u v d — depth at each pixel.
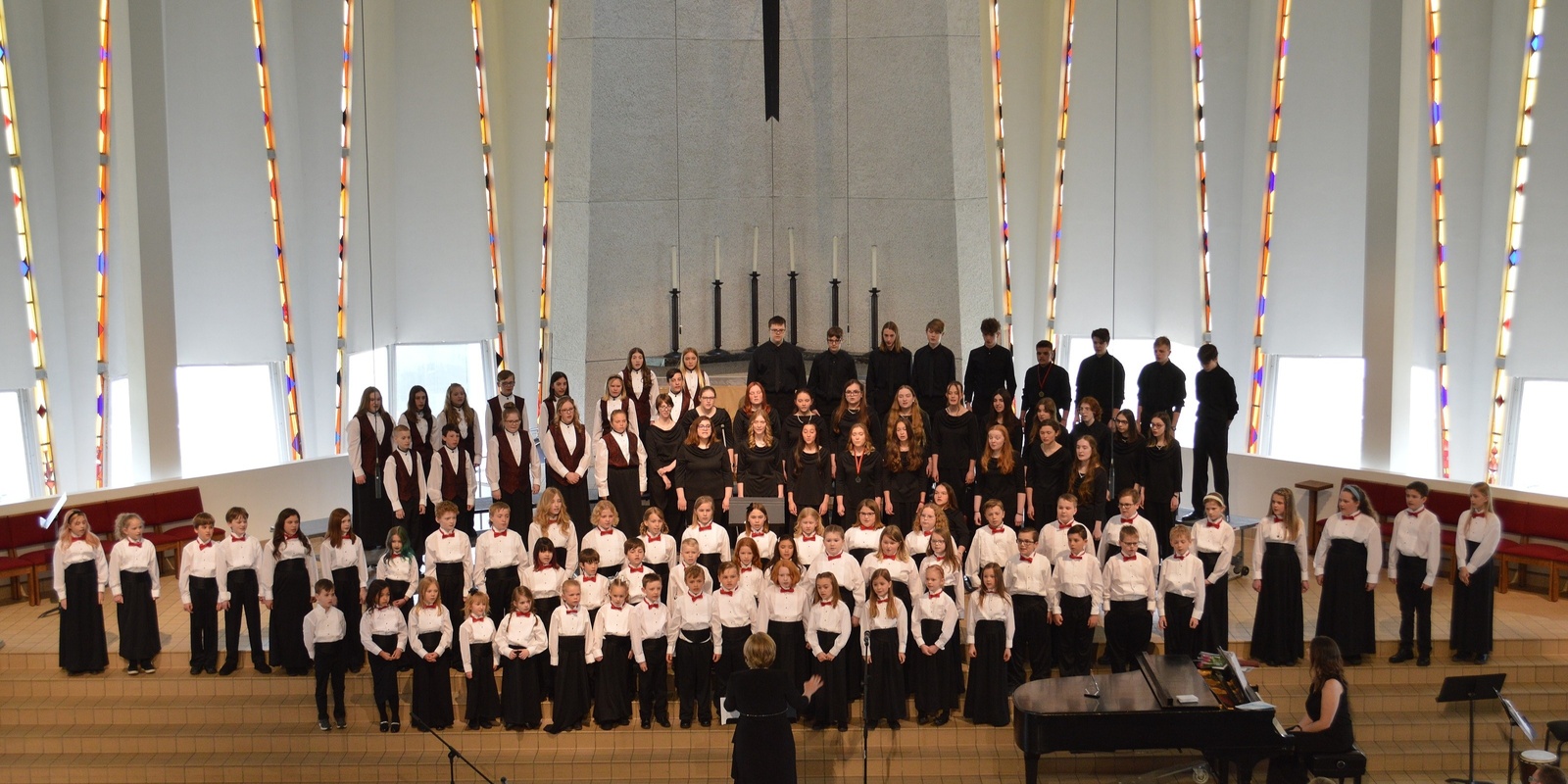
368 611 9.13
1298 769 8.22
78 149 12.02
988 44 13.88
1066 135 14.36
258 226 13.03
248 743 9.23
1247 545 12.84
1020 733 8.16
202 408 13.06
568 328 13.61
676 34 13.80
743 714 7.96
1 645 10.18
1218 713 8.02
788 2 14.11
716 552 9.97
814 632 9.07
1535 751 7.98
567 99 13.30
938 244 13.67
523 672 9.19
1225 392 11.57
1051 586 9.41
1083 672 9.48
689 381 11.77
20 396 12.02
